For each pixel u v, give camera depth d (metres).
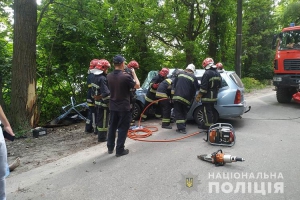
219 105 6.40
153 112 7.98
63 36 9.71
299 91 8.95
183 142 5.53
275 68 9.86
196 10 14.08
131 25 11.05
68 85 10.51
